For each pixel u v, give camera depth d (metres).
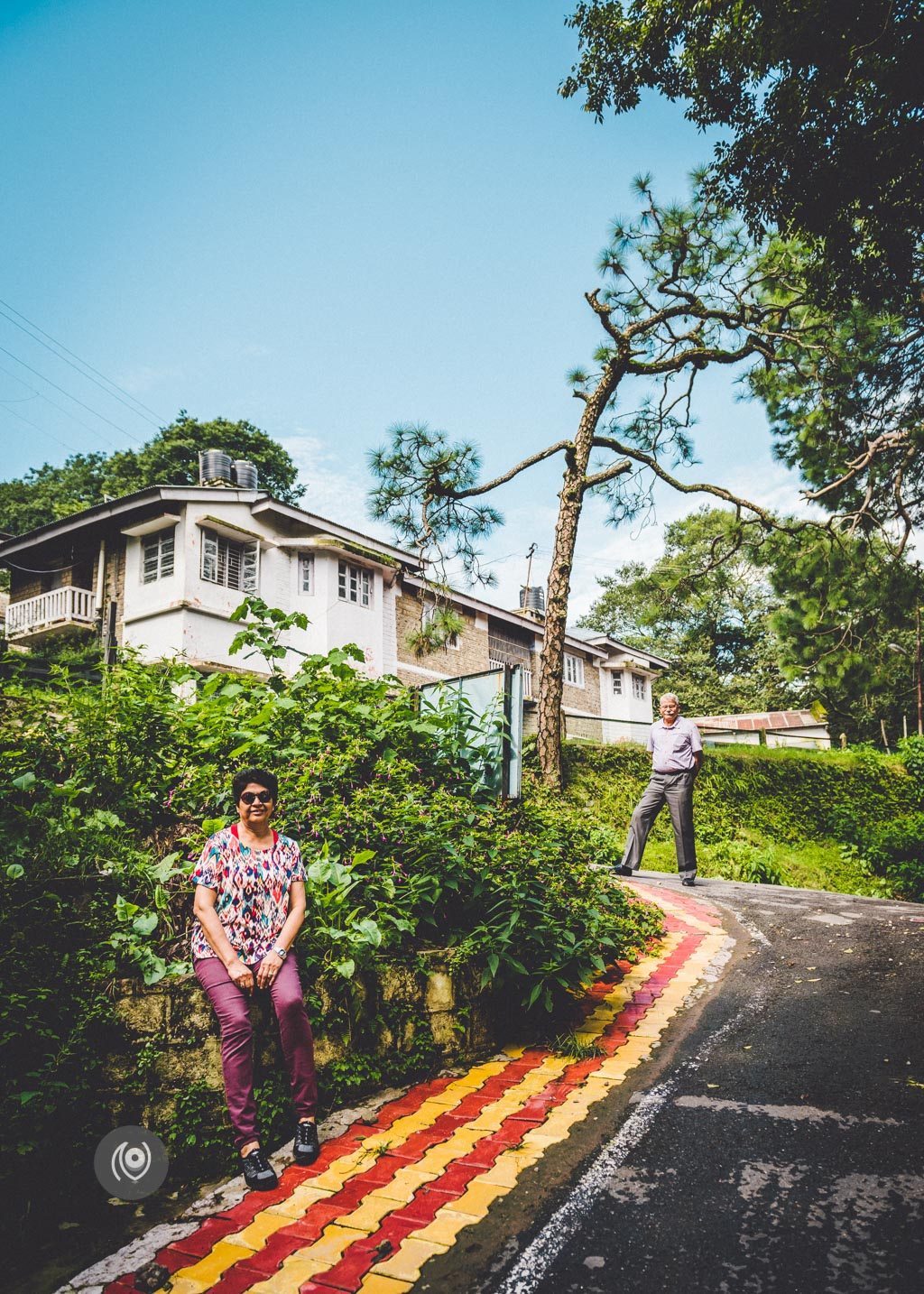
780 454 13.82
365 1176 3.04
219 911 3.40
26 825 3.93
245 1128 3.10
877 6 4.82
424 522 12.70
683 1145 3.08
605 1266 2.40
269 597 17.58
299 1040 3.27
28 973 3.30
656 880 8.80
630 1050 4.14
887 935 5.91
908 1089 3.38
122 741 4.64
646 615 14.80
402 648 20.27
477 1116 3.49
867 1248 2.37
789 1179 2.77
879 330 11.70
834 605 12.71
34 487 38.28
